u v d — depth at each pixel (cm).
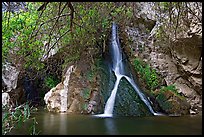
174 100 1430
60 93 1528
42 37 1002
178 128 1048
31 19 977
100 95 1455
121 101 1429
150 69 1628
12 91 1584
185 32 1404
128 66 1664
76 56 1283
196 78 1550
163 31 1445
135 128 1050
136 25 1659
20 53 1014
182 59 1559
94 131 998
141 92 1545
